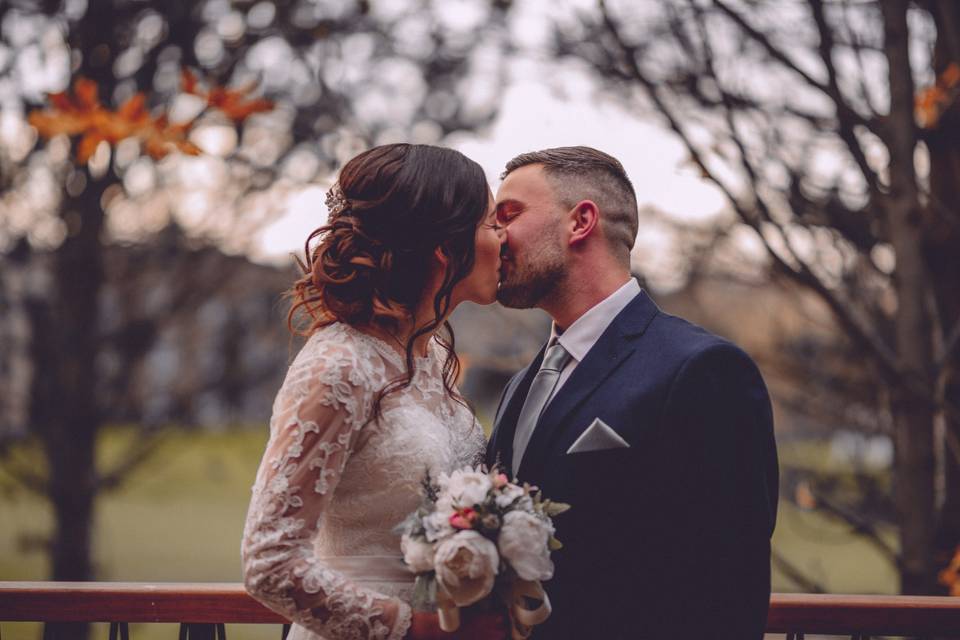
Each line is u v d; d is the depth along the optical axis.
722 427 2.12
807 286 3.21
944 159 3.86
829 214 3.89
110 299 7.90
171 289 7.77
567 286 2.46
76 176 7.06
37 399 7.72
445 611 1.90
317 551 2.18
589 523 2.19
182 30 6.18
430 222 2.18
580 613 2.17
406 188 2.18
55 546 7.85
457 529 1.89
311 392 2.00
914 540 3.35
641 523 2.17
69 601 2.43
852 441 5.33
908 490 3.37
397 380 2.14
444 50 5.71
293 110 5.91
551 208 2.46
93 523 7.96
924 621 2.47
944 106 3.54
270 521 1.93
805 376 5.27
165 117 3.76
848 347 4.94
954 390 3.73
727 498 2.08
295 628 2.26
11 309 7.80
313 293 2.28
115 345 7.67
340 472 2.01
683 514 2.13
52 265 7.59
